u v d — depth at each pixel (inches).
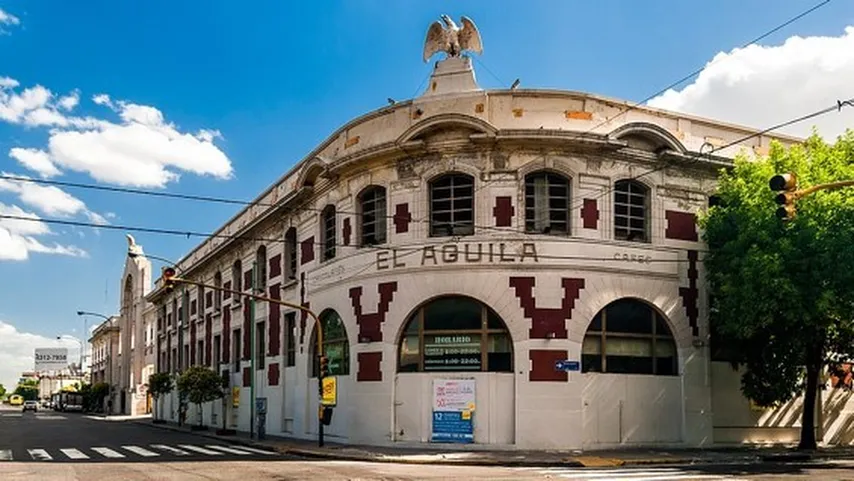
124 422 2434.8
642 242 1155.3
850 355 1101.7
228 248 1911.9
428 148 1139.3
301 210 1448.1
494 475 769.6
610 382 1100.5
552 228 1116.5
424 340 1121.4
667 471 826.2
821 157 1050.7
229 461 957.2
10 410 4837.6
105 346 4291.3
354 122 1251.2
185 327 2352.4
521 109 1129.4
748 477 745.6
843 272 940.6
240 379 1768.0
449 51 1194.0
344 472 800.9
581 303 1095.0
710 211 1143.0
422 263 1122.7
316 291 1339.8
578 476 757.3
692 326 1166.3
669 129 1210.6
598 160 1135.6
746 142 1275.8
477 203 1112.2
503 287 1087.6
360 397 1162.0
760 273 978.1
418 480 713.6
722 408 1185.4
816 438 1258.6
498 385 1077.1
